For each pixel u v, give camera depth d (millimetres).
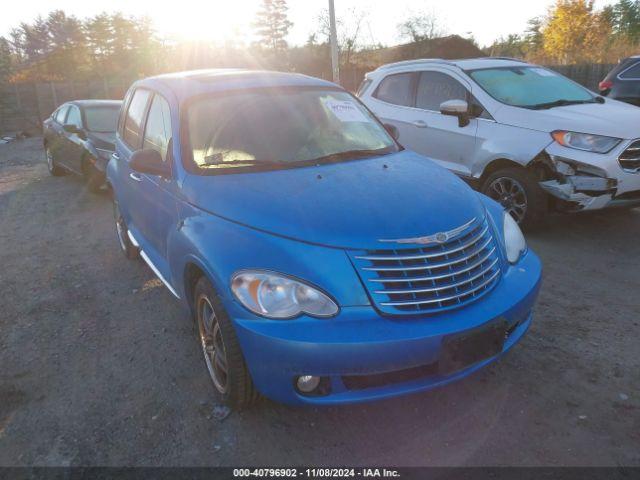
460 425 2928
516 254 3197
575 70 24781
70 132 9141
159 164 3611
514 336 3004
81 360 3754
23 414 3176
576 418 2938
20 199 9094
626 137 5141
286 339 2506
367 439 2857
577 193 5316
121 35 68938
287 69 38688
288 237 2715
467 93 6355
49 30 75562
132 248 5512
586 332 3814
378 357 2502
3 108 23844
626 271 4863
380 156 3746
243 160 3479
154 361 3693
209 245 2873
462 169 6336
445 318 2645
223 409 3129
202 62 56250
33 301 4785
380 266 2623
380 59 36844
